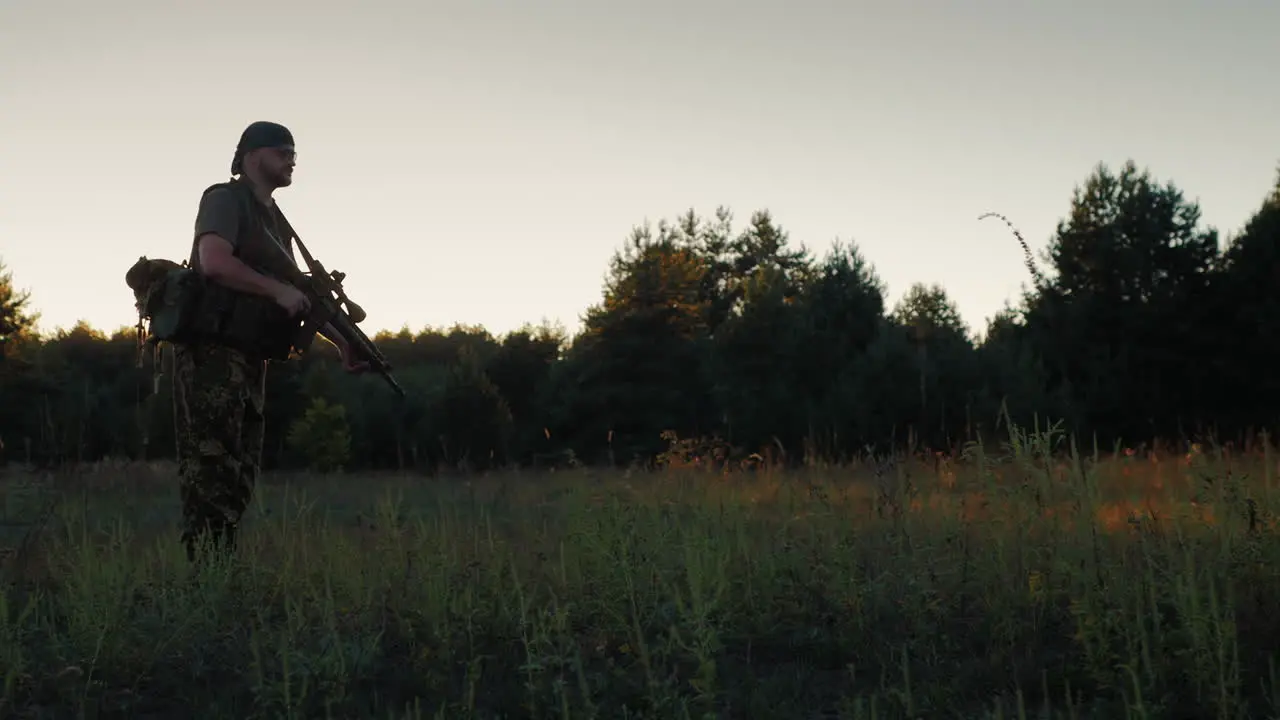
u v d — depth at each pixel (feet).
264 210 16.24
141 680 11.45
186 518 15.56
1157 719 9.57
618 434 144.05
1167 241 144.05
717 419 143.43
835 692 11.05
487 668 11.57
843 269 173.68
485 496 29.73
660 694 9.96
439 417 130.41
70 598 12.66
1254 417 134.72
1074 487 13.25
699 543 13.94
